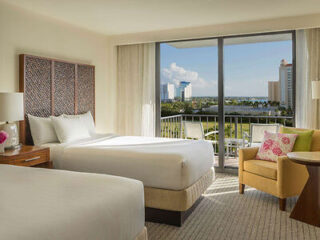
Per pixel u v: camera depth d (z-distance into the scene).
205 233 2.73
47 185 1.90
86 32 5.20
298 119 4.54
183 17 4.48
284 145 3.71
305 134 3.72
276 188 3.35
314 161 2.76
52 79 4.35
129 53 5.67
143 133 5.60
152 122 5.54
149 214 3.05
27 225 1.28
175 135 6.70
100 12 4.21
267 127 5.37
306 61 4.45
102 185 1.94
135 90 5.64
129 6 3.95
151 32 5.37
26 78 3.94
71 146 3.62
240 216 3.15
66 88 4.65
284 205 3.32
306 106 4.46
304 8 4.05
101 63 5.59
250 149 3.95
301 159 2.84
